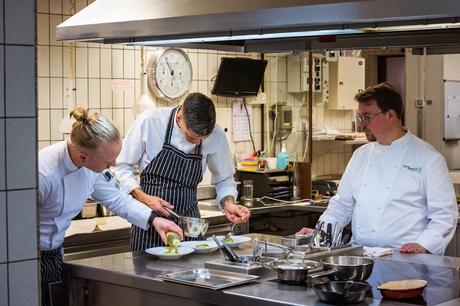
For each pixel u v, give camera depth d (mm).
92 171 2996
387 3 2264
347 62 6453
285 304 2215
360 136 6266
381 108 3385
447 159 6500
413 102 6141
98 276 2775
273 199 5645
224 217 4777
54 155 2928
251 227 5324
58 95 4688
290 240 2992
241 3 2637
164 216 3461
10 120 1938
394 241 3336
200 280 2502
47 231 2994
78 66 4789
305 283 2467
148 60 5176
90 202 4527
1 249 1942
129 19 2973
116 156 2809
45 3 4605
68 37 3279
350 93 6508
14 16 1927
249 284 2480
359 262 2590
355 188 3529
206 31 2770
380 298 2312
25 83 1963
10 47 1923
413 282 2430
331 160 6801
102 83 4926
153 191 3684
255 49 3867
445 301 2283
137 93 5141
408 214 3330
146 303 2641
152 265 2836
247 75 5684
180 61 5340
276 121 6062
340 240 2996
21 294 1995
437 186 3252
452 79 6430
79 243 4016
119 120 5039
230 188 3838
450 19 2547
